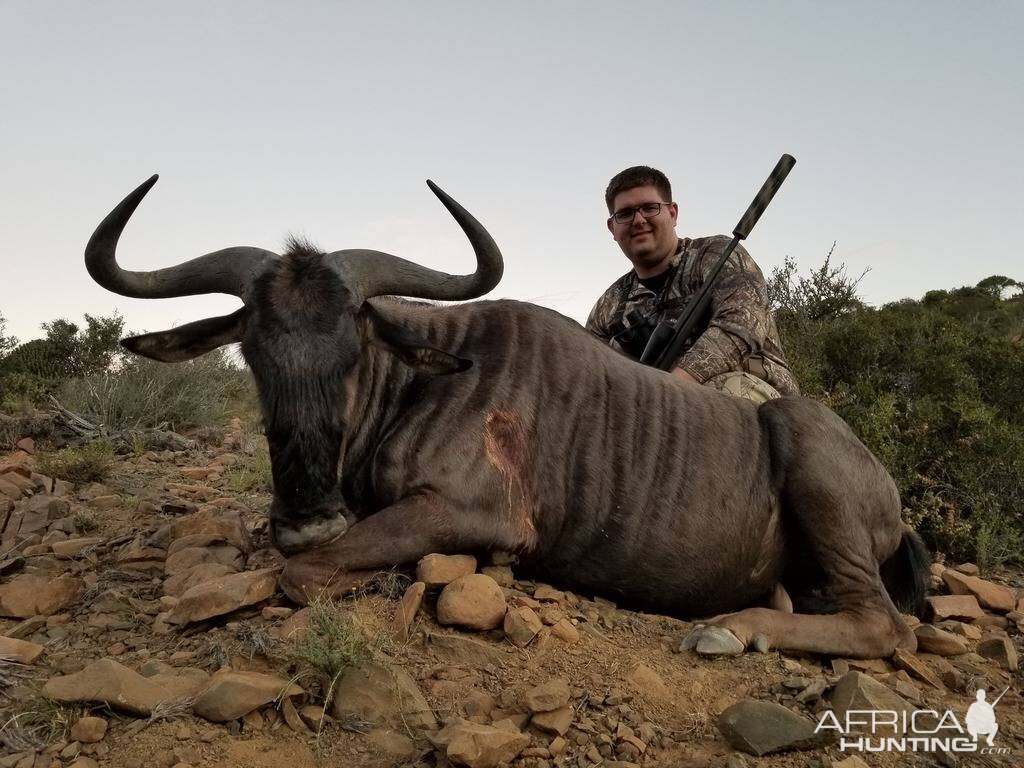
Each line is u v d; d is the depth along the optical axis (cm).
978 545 180
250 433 288
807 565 138
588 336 142
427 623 109
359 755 85
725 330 171
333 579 114
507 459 126
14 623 117
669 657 111
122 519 166
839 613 127
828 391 254
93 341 366
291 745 86
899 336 302
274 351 114
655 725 94
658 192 197
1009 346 291
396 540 118
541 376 133
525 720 91
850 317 343
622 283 212
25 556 140
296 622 105
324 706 91
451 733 83
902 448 208
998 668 124
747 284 178
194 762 82
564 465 131
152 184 119
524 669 102
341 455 115
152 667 98
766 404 144
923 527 191
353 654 94
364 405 129
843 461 135
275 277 120
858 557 132
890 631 125
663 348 179
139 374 297
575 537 132
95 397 278
